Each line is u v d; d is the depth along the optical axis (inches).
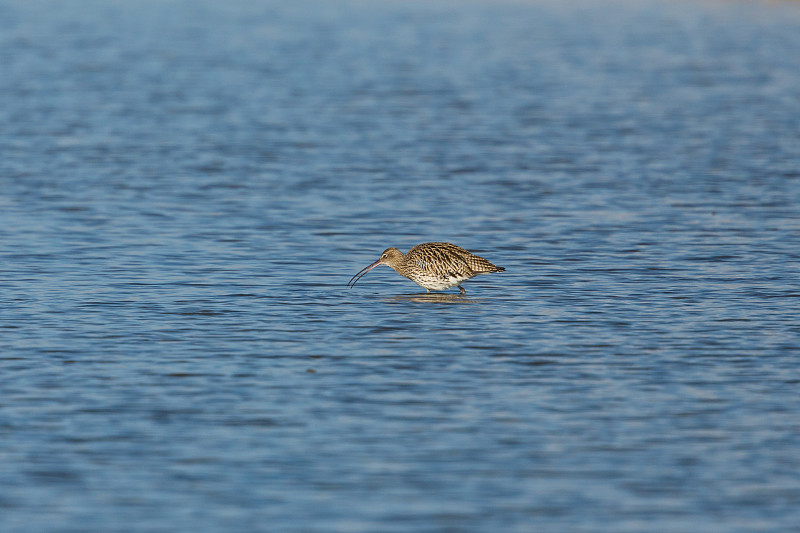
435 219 1379.2
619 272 1125.7
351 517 592.7
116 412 732.7
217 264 1157.1
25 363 828.6
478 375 806.5
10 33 3617.1
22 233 1284.4
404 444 682.8
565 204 1464.1
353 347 873.5
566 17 4212.6
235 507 604.1
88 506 604.4
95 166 1702.8
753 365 828.6
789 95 2482.8
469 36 3617.1
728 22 3996.1
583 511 600.4
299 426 709.9
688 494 619.2
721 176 1646.2
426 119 2167.8
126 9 4515.3
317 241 1267.2
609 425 711.7
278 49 3275.1
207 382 789.9
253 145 1891.0
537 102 2379.4
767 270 1130.0
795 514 597.3
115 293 1036.5
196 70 2829.7
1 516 593.6
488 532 577.9
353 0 4896.7
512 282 1091.9
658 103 2375.7
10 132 1980.8
